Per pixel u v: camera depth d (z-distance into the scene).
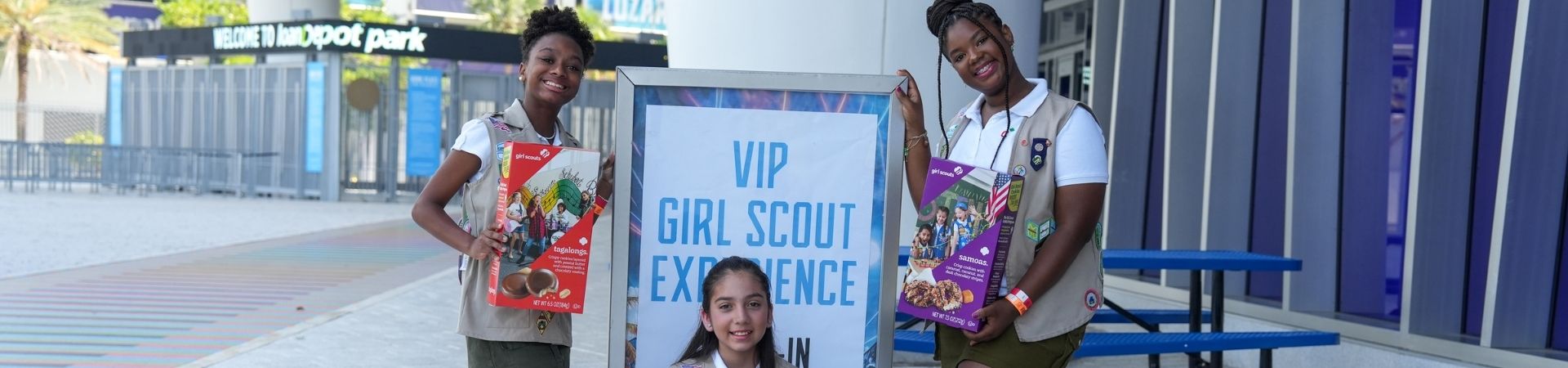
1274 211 6.37
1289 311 5.80
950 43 2.82
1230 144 6.34
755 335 2.62
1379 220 5.84
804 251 2.65
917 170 2.83
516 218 2.68
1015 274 2.79
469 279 2.82
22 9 36.19
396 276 9.28
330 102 19.97
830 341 2.67
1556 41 4.64
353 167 20.58
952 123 3.01
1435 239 5.05
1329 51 5.79
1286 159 6.17
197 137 21.69
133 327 6.60
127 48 22.88
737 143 2.64
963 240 2.76
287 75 20.41
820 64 5.18
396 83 20.30
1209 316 5.49
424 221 2.73
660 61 20.89
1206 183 6.34
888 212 2.64
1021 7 5.40
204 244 11.77
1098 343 4.08
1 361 5.57
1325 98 5.80
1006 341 2.81
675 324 2.65
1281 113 6.38
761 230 2.65
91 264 9.62
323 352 5.75
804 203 2.65
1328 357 5.29
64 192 21.16
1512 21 4.96
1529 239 4.72
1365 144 5.82
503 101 20.31
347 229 13.97
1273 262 4.56
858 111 2.65
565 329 2.87
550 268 2.70
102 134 39.94
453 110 19.98
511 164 2.66
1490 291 4.73
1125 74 7.19
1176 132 6.61
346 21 19.42
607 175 2.93
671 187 2.63
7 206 16.62
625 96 2.61
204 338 6.29
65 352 5.81
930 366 5.46
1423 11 5.01
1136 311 5.43
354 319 6.82
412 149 19.80
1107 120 7.42
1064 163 2.73
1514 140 4.62
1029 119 2.79
